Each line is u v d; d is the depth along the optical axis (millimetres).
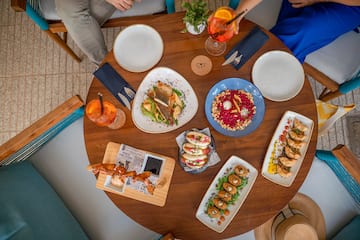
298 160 1287
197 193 1269
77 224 1431
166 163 1280
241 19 1370
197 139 1247
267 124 1307
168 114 1312
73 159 1539
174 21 1360
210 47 1338
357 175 1228
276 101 1314
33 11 1570
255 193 1272
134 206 1273
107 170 1208
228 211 1260
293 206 1471
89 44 1688
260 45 1343
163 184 1268
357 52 1606
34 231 1208
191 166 1256
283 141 1298
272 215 1262
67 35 2111
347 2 1423
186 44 1344
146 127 1312
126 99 1321
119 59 1351
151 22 1363
